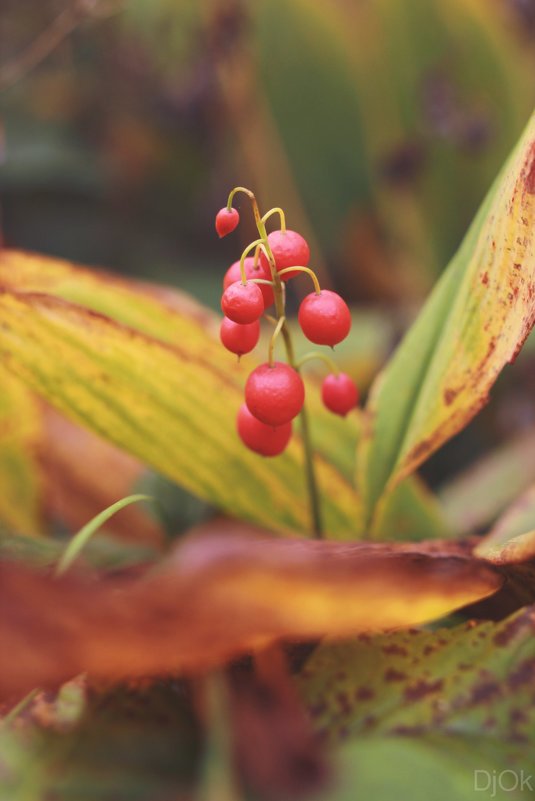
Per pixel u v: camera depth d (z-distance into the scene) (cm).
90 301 28
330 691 19
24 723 19
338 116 56
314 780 18
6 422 30
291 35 55
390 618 19
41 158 64
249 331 22
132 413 26
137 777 18
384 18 54
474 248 26
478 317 24
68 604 17
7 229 64
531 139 22
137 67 64
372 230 56
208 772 18
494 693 19
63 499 31
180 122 60
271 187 56
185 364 25
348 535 27
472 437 45
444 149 53
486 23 52
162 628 17
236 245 64
